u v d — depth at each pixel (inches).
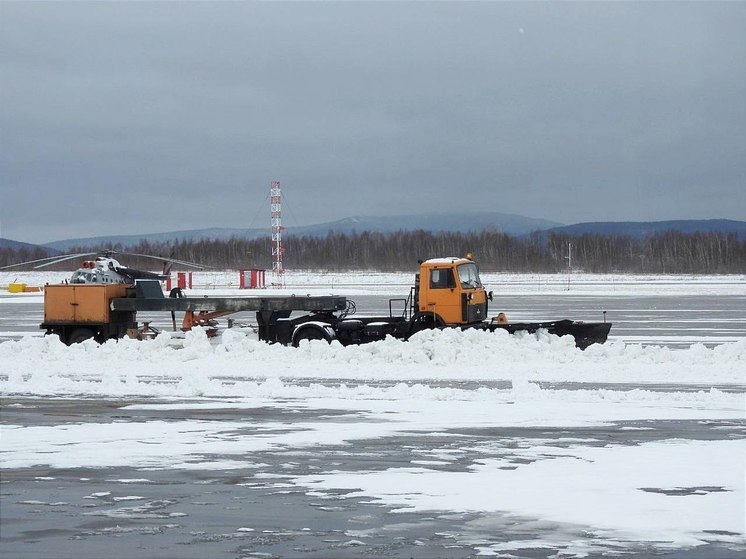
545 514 348.5
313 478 411.5
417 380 801.6
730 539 315.9
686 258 6161.4
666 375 812.6
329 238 6688.0
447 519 342.6
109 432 530.3
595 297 2522.1
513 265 6156.5
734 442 493.0
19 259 6259.8
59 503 366.6
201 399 673.6
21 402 660.1
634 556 297.7
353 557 296.7
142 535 322.0
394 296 2536.9
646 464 436.8
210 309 1058.7
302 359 924.0
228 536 320.8
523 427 544.4
